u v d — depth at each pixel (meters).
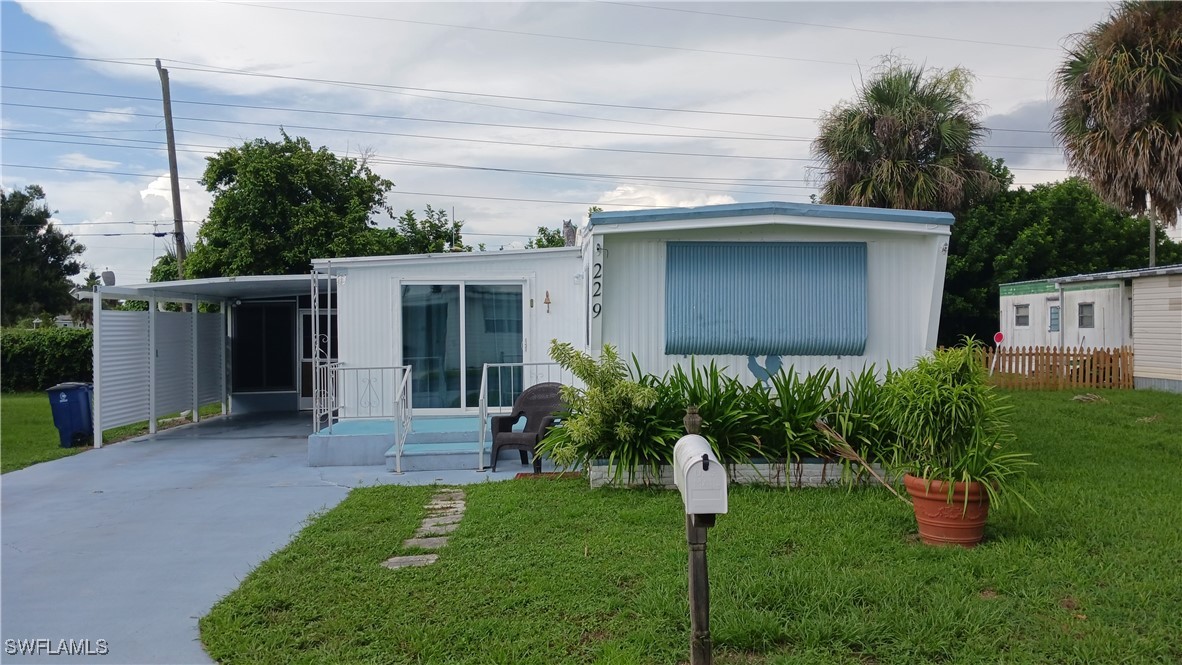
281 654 4.21
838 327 8.35
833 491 7.39
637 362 8.02
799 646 4.11
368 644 4.30
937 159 17.75
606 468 7.81
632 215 8.07
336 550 5.89
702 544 3.69
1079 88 13.27
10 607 5.06
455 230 27.38
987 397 5.70
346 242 21.88
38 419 16.39
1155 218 17.86
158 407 13.48
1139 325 17.50
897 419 6.02
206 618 4.73
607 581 5.00
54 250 40.03
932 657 3.99
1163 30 11.97
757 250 8.34
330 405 10.47
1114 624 4.26
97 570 5.79
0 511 7.84
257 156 21.62
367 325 11.59
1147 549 5.43
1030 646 4.04
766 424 7.73
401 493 7.84
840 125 18.25
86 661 4.26
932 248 8.34
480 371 11.77
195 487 8.75
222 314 15.84
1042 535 5.74
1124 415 12.58
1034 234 27.61
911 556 5.38
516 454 9.81
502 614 4.60
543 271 11.86
